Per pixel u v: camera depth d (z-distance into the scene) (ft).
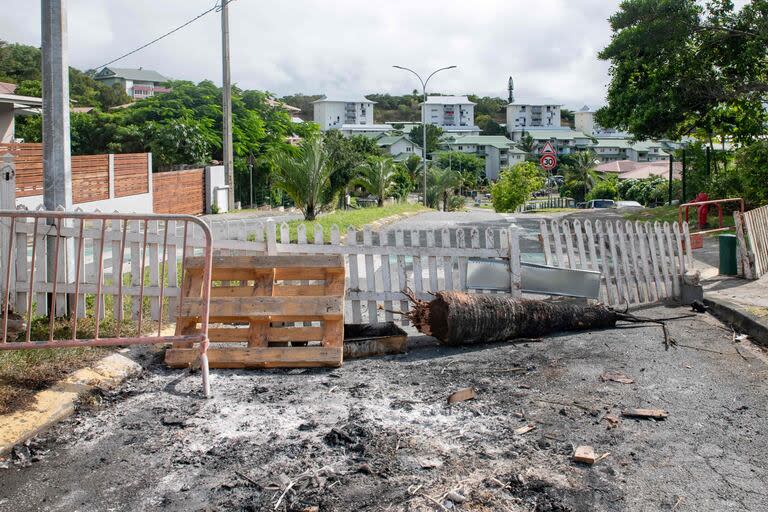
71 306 22.97
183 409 16.63
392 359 21.45
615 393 17.93
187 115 143.23
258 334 20.71
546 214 90.17
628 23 72.18
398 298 25.49
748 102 75.36
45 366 17.99
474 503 11.83
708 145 88.17
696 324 26.30
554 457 13.82
